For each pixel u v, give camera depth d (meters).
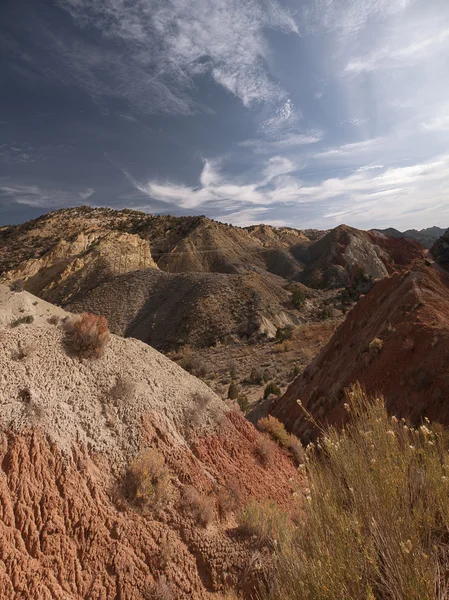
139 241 150.12
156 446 5.99
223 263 152.00
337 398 15.83
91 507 4.62
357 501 2.97
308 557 2.88
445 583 2.30
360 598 2.25
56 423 5.12
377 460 3.15
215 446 7.05
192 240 168.50
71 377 6.03
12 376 5.36
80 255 133.75
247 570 4.99
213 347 63.25
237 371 44.78
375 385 14.66
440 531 2.84
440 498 2.79
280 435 9.41
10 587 3.57
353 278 114.56
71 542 4.23
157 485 5.36
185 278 95.94
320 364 24.19
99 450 5.31
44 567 3.88
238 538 5.43
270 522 5.69
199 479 6.00
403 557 2.35
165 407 6.84
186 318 74.31
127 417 6.05
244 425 8.23
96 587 4.04
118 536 4.57
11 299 26.00
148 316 85.62
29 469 4.46
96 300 96.19
